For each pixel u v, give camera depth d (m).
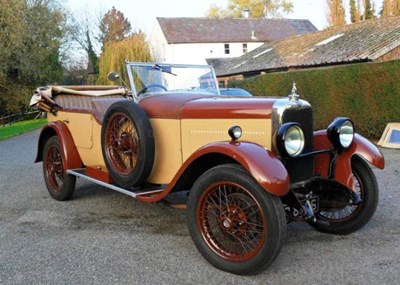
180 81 5.04
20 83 26.78
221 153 3.32
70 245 3.95
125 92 6.25
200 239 3.45
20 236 4.23
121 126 4.32
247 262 3.17
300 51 19.83
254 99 3.78
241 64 23.86
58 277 3.28
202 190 3.41
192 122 3.95
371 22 19.31
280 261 3.49
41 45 26.70
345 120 3.92
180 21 40.91
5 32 24.11
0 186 6.70
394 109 10.09
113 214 4.93
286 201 3.48
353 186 3.82
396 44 14.25
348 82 11.27
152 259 3.59
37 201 5.65
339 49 16.92
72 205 5.38
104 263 3.52
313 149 3.95
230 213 3.33
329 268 3.33
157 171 4.32
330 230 4.12
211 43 39.50
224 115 3.75
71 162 5.36
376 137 10.86
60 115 5.69
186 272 3.32
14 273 3.36
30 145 12.77
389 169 7.05
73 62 40.00
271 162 3.12
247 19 43.00
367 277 3.16
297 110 3.63
